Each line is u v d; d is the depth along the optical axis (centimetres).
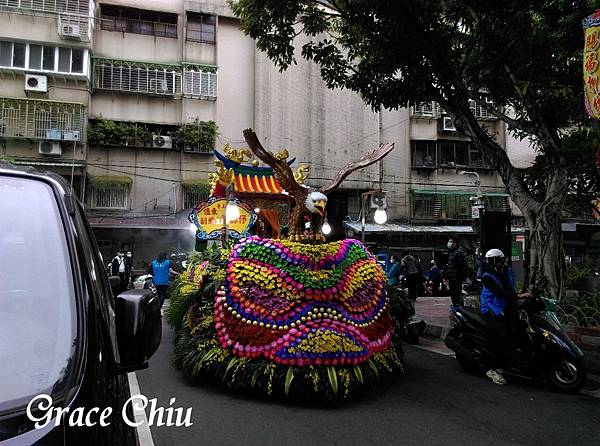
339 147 2445
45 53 2098
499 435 434
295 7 923
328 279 552
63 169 2086
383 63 903
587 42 604
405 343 883
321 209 584
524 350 598
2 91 2066
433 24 851
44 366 164
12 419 143
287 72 2408
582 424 465
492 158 884
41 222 201
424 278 1795
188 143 2242
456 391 571
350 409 499
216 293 568
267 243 576
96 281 208
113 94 2244
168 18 2352
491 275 627
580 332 695
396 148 2539
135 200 2230
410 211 2511
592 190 1127
